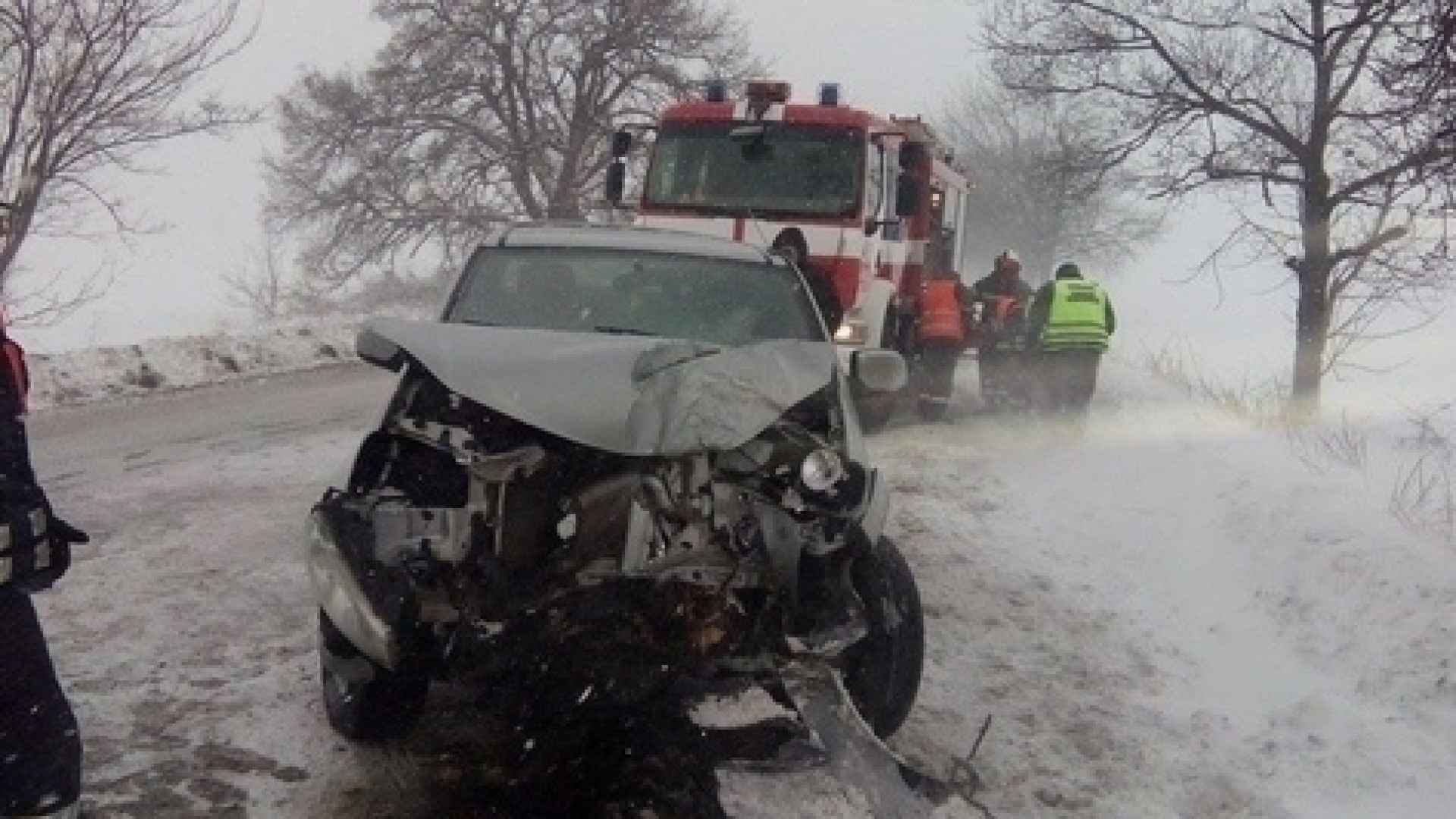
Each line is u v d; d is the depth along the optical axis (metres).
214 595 6.68
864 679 4.88
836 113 12.36
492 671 4.29
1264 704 5.91
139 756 4.86
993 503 9.30
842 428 4.83
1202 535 8.06
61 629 6.12
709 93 13.27
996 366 13.71
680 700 4.20
